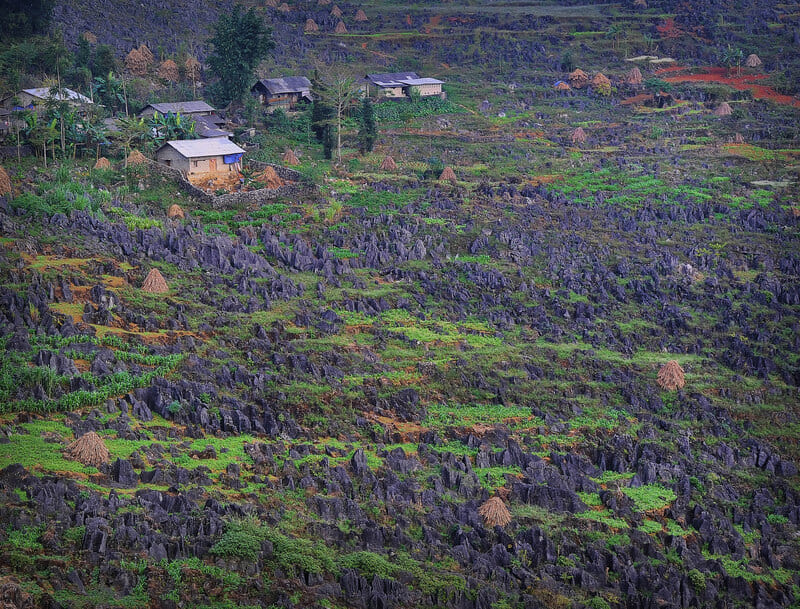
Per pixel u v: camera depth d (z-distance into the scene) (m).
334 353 169.25
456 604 111.69
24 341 143.25
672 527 141.25
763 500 152.75
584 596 121.50
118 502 111.00
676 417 172.50
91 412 131.50
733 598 129.38
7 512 103.62
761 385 187.00
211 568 104.94
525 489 139.50
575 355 186.38
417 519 127.62
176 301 176.00
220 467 127.62
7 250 176.75
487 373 174.25
